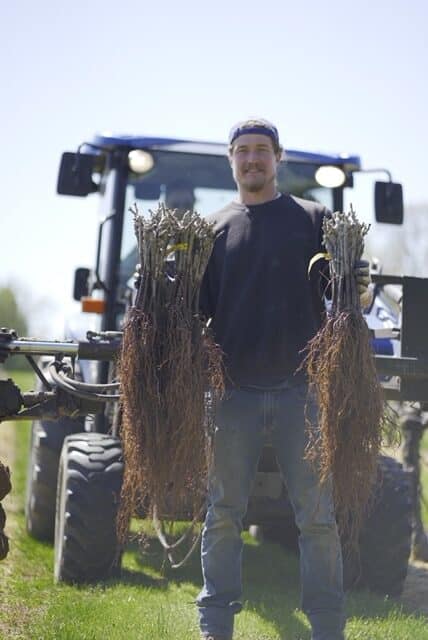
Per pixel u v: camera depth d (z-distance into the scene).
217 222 4.51
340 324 4.00
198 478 4.05
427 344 4.84
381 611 5.29
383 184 7.44
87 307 7.01
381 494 5.59
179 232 4.10
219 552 4.33
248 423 4.29
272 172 4.50
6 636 4.71
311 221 4.44
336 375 3.97
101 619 4.89
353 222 4.11
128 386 4.02
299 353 4.29
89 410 4.62
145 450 3.98
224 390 4.20
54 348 4.47
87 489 5.66
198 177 7.38
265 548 7.31
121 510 4.29
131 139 7.29
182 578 6.06
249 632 4.79
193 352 4.04
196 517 4.18
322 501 4.20
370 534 5.66
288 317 4.31
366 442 3.97
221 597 4.30
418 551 7.23
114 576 5.86
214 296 4.45
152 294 4.09
